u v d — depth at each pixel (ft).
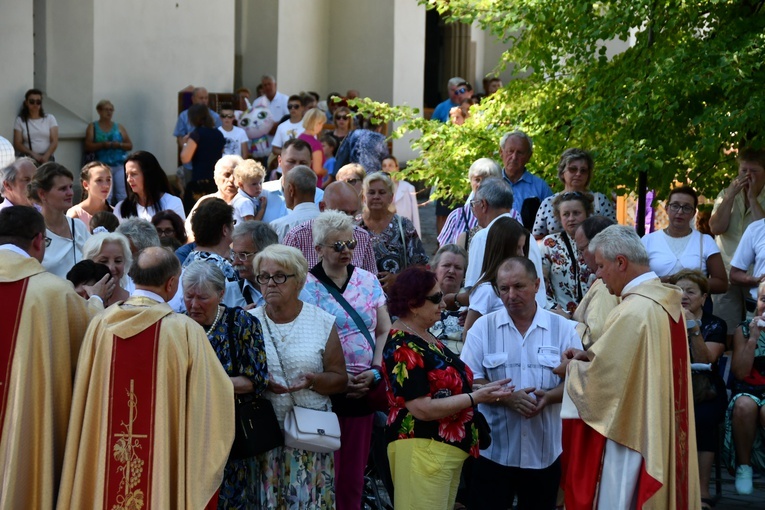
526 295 39.32
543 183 61.31
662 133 62.03
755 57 58.39
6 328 34.73
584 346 40.50
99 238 43.24
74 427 34.53
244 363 36.68
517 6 64.59
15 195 53.36
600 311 40.55
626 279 36.99
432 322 36.78
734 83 57.77
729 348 58.03
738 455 47.26
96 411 34.45
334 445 37.93
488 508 39.68
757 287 54.95
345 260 42.47
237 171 62.23
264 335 38.37
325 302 42.27
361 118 105.29
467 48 183.42
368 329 42.65
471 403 35.76
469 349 40.11
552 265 50.14
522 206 58.65
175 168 115.85
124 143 102.06
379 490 50.29
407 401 35.76
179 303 44.93
